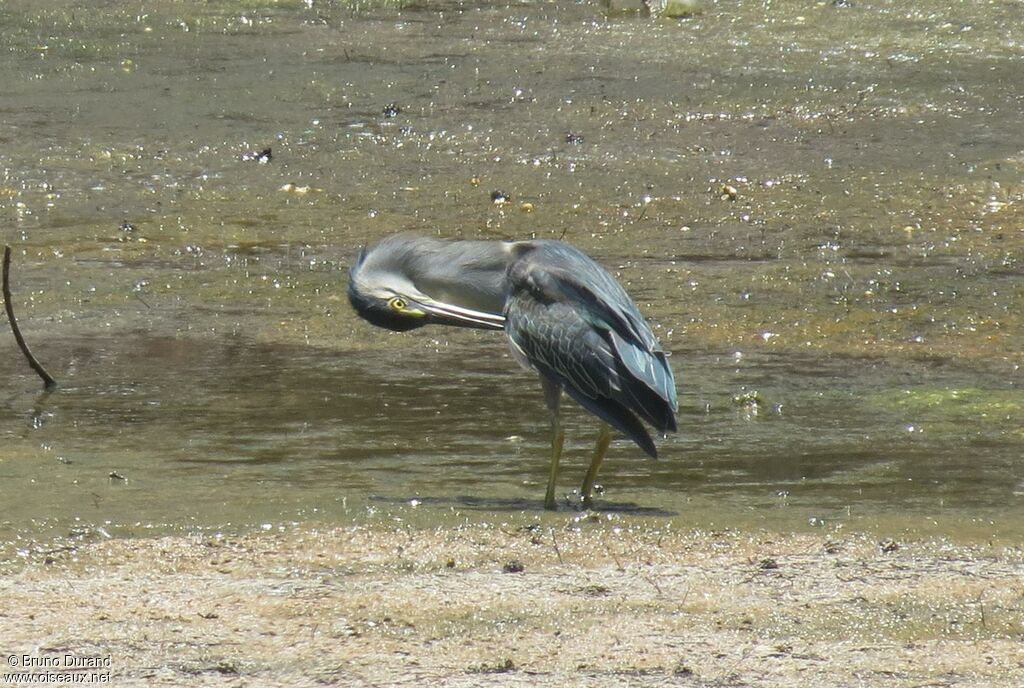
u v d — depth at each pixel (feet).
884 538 32.96
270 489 35.88
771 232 63.57
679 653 26.96
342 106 85.51
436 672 26.03
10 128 78.84
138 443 39.42
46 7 113.19
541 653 26.89
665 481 37.11
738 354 48.75
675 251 60.75
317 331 50.49
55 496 34.99
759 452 39.37
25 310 52.16
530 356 35.63
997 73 94.58
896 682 25.96
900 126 82.38
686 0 113.60
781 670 26.35
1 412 41.93
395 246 37.96
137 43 101.65
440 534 32.76
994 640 27.73
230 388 44.55
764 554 31.91
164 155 74.64
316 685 25.49
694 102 86.99
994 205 68.03
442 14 114.52
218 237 61.98
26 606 28.53
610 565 31.19
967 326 51.88
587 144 78.13
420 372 46.39
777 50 101.14
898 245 61.82
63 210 65.31
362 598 29.25
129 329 50.42
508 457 38.91
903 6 114.32
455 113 84.23
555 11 115.65
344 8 116.26
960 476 37.45
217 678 25.71
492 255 37.14
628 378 34.01
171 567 30.66
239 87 89.51
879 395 44.57
